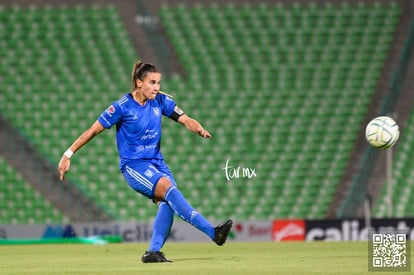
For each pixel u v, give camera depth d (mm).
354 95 73062
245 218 65250
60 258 31594
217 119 70688
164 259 26250
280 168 68250
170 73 73500
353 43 76188
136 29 75938
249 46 75625
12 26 74688
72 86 71312
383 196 66438
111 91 71438
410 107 72062
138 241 50438
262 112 71438
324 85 73500
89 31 75188
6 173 65688
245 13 77688
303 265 24781
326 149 69688
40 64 72438
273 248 38625
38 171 66250
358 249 36594
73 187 65312
